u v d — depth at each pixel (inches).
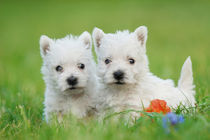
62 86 270.7
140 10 1235.9
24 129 233.5
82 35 302.0
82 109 281.6
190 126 199.3
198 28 917.8
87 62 284.2
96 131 208.8
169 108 244.4
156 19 1054.4
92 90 285.7
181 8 1248.2
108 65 261.4
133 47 262.5
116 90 270.7
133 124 239.3
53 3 1592.0
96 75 282.4
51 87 288.5
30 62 620.4
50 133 215.3
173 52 655.1
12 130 247.0
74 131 213.3
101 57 267.7
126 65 256.8
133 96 263.6
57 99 284.5
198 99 297.0
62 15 1226.0
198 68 430.0
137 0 1534.2
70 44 287.3
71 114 254.2
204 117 210.7
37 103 338.0
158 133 196.1
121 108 267.1
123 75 250.4
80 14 1220.5
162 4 1357.0
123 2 1508.4
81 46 286.5
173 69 477.4
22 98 342.3
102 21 1006.4
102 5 1457.9
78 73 273.0
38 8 1460.4
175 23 991.6
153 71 472.4
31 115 299.1
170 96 275.1
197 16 1085.8
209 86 336.8
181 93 288.0
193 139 182.7
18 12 1360.7
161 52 661.3
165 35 850.8
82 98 283.3
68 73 271.1
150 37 834.8
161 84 285.7
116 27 879.7
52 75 283.0
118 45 260.4
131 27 872.9
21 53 695.1
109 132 200.2
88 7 1430.9
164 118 206.4
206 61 494.9
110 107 270.8
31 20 1151.6
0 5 1552.7
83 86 273.0
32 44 799.1
